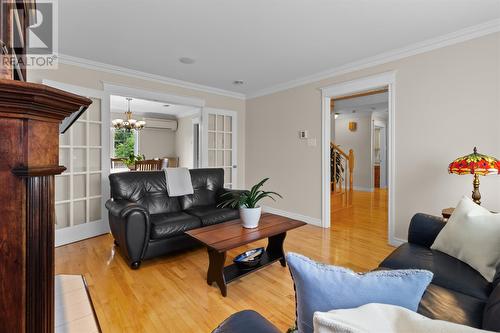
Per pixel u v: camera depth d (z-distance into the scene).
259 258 2.32
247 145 5.17
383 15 2.22
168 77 4.03
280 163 4.46
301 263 0.67
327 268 0.66
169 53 3.07
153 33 2.56
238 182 5.15
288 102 4.31
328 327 0.50
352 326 0.48
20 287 0.61
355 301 0.61
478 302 1.17
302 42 2.75
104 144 3.48
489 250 1.37
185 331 1.57
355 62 3.30
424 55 2.75
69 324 1.24
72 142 3.20
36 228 0.64
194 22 2.35
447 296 1.21
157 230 2.47
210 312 1.76
